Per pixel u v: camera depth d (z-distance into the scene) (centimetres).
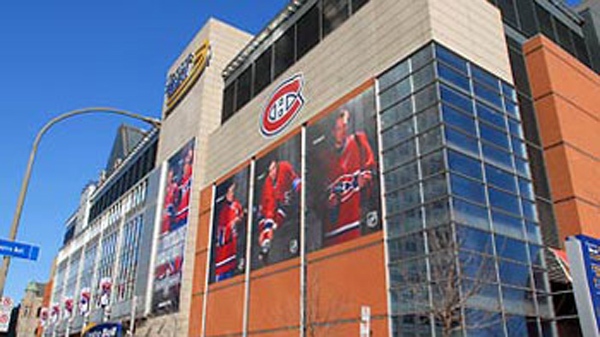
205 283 4050
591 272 1553
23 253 1415
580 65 3212
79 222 8488
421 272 2209
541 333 2231
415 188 2395
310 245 2972
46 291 9375
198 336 3916
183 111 5262
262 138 3794
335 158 2970
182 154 4994
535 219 2527
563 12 3697
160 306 4534
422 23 2633
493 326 2070
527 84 2984
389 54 2798
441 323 2066
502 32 2959
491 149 2512
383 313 2356
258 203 3625
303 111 3397
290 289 3041
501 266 2236
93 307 6419
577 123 2920
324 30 3503
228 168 4188
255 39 4372
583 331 1513
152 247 5034
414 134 2491
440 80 2462
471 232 2202
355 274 2591
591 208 2684
